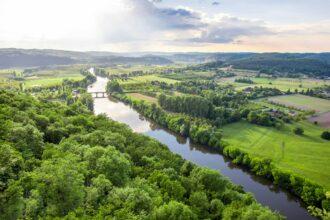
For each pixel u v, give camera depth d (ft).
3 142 260.42
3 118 329.72
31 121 342.03
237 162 491.72
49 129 349.20
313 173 437.58
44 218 167.73
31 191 186.91
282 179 414.82
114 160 253.65
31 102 471.21
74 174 203.41
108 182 217.15
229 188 307.58
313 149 535.60
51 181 193.47
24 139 278.46
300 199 389.39
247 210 239.71
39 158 272.72
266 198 393.29
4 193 173.58
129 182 243.60
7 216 165.89
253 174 464.24
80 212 176.04
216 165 497.87
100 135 351.05
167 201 234.79
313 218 348.18
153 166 307.17
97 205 195.83
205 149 576.20
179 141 620.08
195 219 209.97
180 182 281.33
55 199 185.68
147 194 211.82
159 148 384.27
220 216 245.45
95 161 257.14
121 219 172.96
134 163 318.04
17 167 222.07
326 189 384.47
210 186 297.12
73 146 289.53
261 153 517.55
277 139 592.19
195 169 317.83
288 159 490.08
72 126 379.14
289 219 345.10
